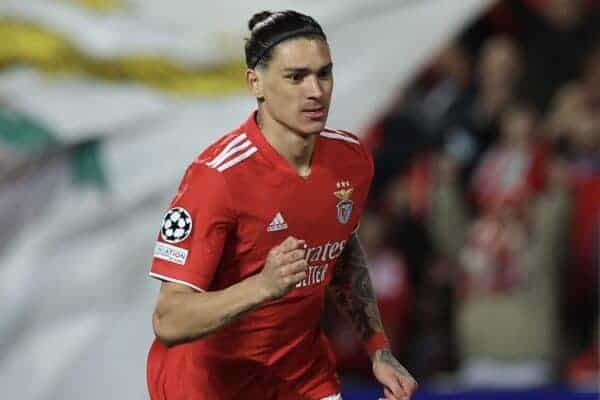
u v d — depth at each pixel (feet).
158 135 90.02
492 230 103.76
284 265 50.70
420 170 110.22
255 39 54.65
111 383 89.66
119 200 89.61
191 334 52.75
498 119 112.88
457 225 106.22
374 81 91.91
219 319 51.85
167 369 60.34
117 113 89.40
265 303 51.57
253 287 51.34
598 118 113.70
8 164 88.58
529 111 111.86
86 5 91.30
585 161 111.04
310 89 53.83
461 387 99.40
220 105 90.38
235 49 91.61
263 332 58.95
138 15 91.81
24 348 88.94
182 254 54.44
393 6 92.07
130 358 89.92
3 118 88.69
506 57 114.42
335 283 63.05
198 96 90.38
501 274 102.27
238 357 59.52
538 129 110.73
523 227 103.14
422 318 106.22
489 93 114.42
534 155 104.88
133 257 89.76
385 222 108.47
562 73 117.39
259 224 55.62
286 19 54.24
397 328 106.22
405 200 109.29
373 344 62.44
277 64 53.98
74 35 90.38
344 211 57.88
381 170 113.29
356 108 91.86
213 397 60.13
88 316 89.71
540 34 119.34
